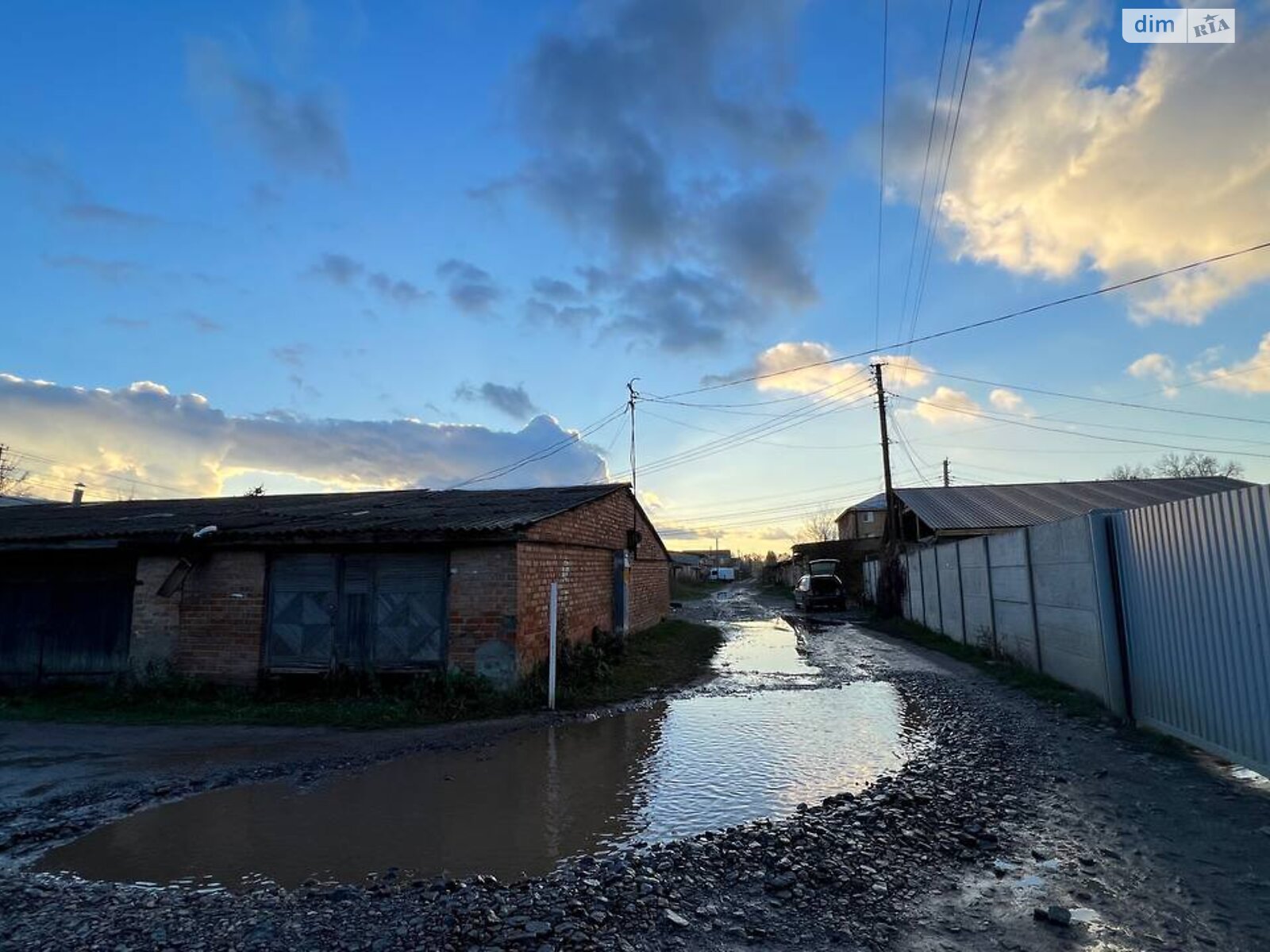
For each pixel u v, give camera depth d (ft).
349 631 35.04
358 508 47.39
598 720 29.68
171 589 35.50
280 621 35.65
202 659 35.91
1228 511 19.33
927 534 91.04
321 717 30.32
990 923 11.60
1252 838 14.55
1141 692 24.47
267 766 22.85
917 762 21.61
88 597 38.50
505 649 33.14
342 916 12.17
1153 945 10.75
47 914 12.50
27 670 38.27
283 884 13.93
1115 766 20.12
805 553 136.77
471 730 27.99
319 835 16.65
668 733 26.81
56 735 27.68
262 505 53.42
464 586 33.94
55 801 19.34
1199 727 20.88
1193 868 13.33
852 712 29.96
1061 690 30.78
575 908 12.12
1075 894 12.50
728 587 221.25
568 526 43.09
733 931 11.46
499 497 51.52
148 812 18.45
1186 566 21.53
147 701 34.24
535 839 16.11
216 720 30.01
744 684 38.27
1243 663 18.76
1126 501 87.97
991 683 35.58
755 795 19.03
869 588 98.32
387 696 33.24
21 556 39.37
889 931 11.38
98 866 14.99
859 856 14.34
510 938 11.15
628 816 17.60
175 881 14.15
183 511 51.26
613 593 57.21
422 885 13.46
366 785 20.71
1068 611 31.14
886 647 53.93
